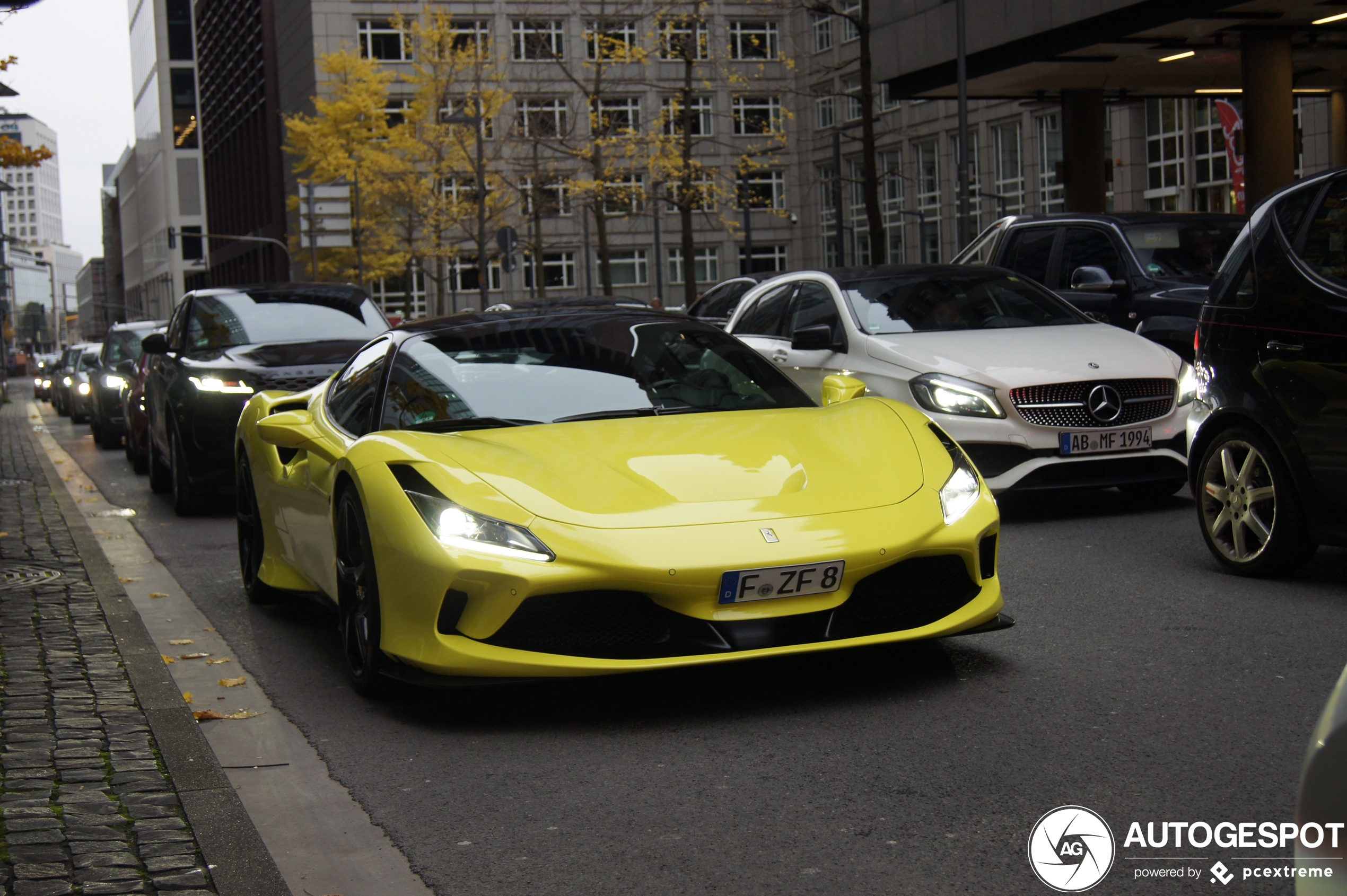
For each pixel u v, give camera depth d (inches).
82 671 187.0
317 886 112.3
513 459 164.7
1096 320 333.4
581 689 170.9
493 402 189.5
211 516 390.9
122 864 112.9
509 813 127.6
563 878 110.8
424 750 150.2
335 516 180.4
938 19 950.4
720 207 2583.7
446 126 1749.5
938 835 115.6
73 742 150.9
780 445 172.1
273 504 225.3
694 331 214.7
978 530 161.6
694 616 148.8
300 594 223.0
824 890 105.3
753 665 177.8
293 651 207.3
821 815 121.9
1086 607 206.2
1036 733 143.3
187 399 377.1
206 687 185.9
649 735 150.2
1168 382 293.6
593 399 190.5
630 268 2608.3
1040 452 285.4
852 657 179.9
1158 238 406.6
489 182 1786.4
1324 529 208.4
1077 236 422.0
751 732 149.1
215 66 3878.0
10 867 112.0
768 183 2568.9
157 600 257.9
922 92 991.0
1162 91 990.4
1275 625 187.0
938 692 161.5
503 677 150.0
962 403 288.0
